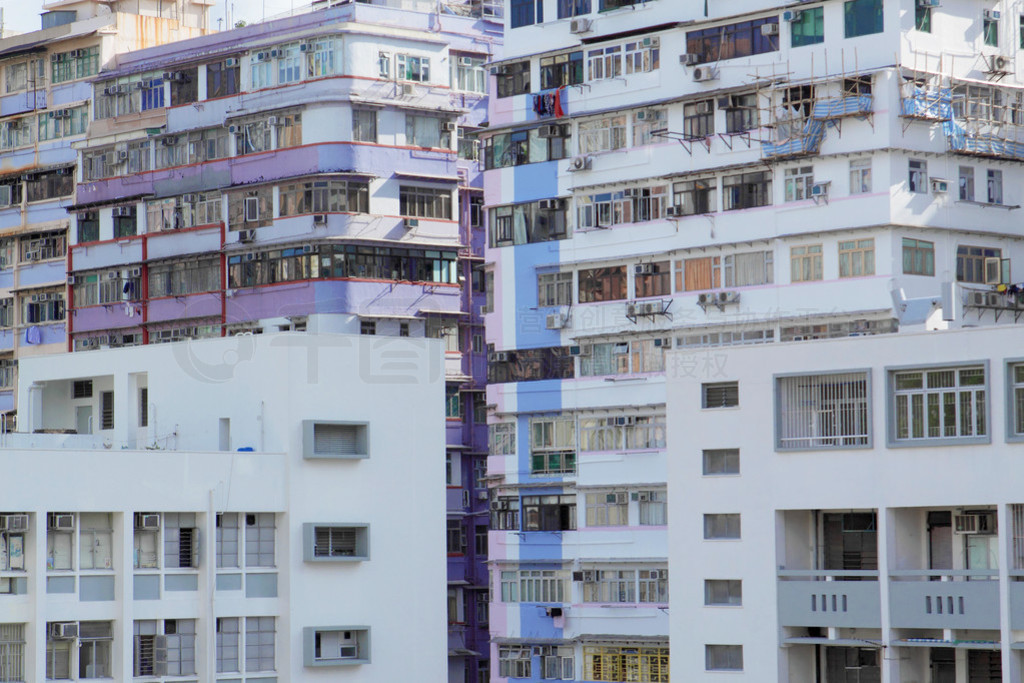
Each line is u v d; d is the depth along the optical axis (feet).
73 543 257.34
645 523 310.24
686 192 310.04
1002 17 304.30
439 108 367.86
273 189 363.15
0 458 252.01
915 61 290.15
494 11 390.21
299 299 355.77
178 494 264.72
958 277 294.46
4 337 417.90
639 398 312.29
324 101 357.20
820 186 291.79
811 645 252.01
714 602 257.55
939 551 244.01
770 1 301.63
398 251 361.51
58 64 415.85
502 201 334.44
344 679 275.80
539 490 323.57
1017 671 228.84
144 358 292.81
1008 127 302.86
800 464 249.96
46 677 253.24
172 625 264.93
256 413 277.85
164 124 385.09
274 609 272.72
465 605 362.53
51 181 415.23
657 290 313.53
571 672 316.60
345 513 278.26
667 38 314.14
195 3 431.43
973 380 236.22
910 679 242.37
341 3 385.70
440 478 288.10
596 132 323.37
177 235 378.32
